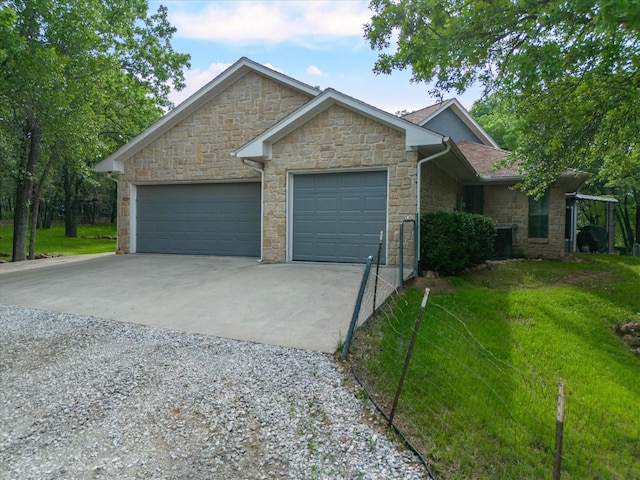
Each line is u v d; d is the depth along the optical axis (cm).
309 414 316
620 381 434
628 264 1109
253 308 605
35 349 463
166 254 1202
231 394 348
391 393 349
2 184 2569
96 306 645
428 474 252
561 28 551
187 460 264
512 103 751
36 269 1012
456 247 798
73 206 2688
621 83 587
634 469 278
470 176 1172
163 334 507
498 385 376
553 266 1030
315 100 884
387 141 859
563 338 539
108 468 257
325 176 934
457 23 635
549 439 298
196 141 1157
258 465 259
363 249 902
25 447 281
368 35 785
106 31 1262
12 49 903
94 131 1228
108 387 366
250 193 1126
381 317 551
